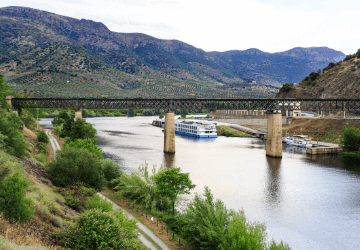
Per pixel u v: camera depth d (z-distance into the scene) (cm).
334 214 6156
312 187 7969
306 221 5791
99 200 4544
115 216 3478
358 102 15862
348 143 13275
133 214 5225
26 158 5772
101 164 6944
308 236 5191
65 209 4178
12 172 3722
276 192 7500
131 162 10544
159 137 17938
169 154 12500
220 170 9731
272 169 10044
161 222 5009
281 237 5138
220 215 3919
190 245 4028
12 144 5550
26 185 3038
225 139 18738
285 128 19362
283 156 12675
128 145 14525
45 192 4088
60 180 5231
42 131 10194
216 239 3628
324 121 17362
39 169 5544
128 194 6191
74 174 5466
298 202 6812
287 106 13425
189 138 19312
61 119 16338
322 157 12450
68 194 4784
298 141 15562
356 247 4841
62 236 3069
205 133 19950
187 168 9919
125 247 3244
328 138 15925
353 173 9562
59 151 5953
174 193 5372
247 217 5881
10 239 2492
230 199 6894
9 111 10769
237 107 14112
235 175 9119
